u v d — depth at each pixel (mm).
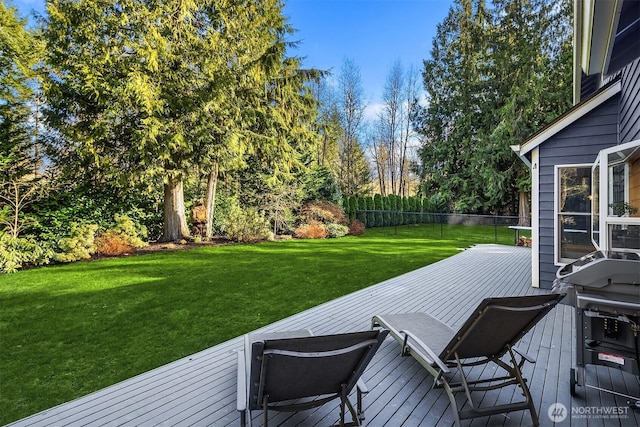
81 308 4418
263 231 11930
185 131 9102
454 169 20547
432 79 21438
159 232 10758
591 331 2293
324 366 1777
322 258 8367
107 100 8203
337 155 24312
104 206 9281
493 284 5719
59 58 8109
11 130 8688
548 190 5371
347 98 24141
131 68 8117
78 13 7953
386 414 2168
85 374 2746
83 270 6773
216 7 9656
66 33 8047
